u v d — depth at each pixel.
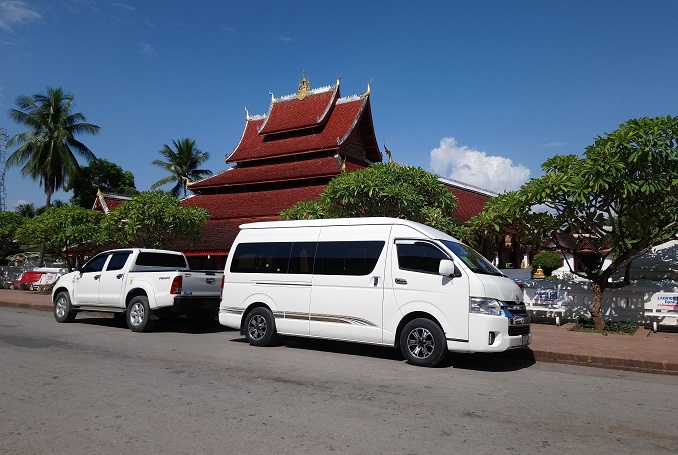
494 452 4.84
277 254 10.81
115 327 13.90
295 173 29.27
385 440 5.11
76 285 14.36
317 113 32.00
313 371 8.30
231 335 12.77
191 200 32.28
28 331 12.60
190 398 6.56
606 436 5.38
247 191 31.30
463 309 8.60
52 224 23.34
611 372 8.88
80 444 4.98
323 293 10.02
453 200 15.17
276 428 5.43
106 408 6.12
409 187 13.91
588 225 12.96
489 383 7.73
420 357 8.91
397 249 9.45
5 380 7.48
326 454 4.74
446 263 8.59
